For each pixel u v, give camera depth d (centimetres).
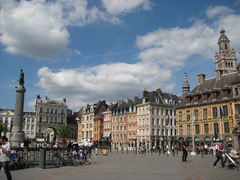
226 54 10375
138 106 7056
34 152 1841
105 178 1192
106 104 9444
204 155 3622
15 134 3269
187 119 5212
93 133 8938
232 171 1430
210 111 4775
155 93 7031
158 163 2044
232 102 4391
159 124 6731
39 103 9538
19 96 3441
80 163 1912
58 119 9875
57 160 1788
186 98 5334
